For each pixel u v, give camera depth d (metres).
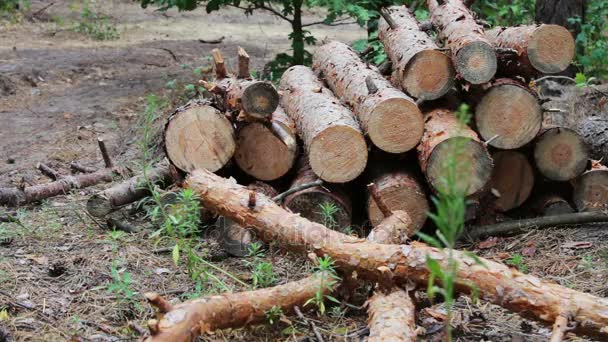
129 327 4.16
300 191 5.61
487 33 6.46
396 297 4.21
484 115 5.84
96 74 12.59
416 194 5.70
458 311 4.57
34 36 15.87
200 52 14.57
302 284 4.37
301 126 5.93
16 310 4.67
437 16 6.37
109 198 6.13
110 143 9.00
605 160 6.53
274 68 10.03
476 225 5.97
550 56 5.84
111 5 20.08
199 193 5.08
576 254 5.50
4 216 6.25
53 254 5.56
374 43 8.73
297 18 10.01
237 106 5.72
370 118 5.62
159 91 11.32
